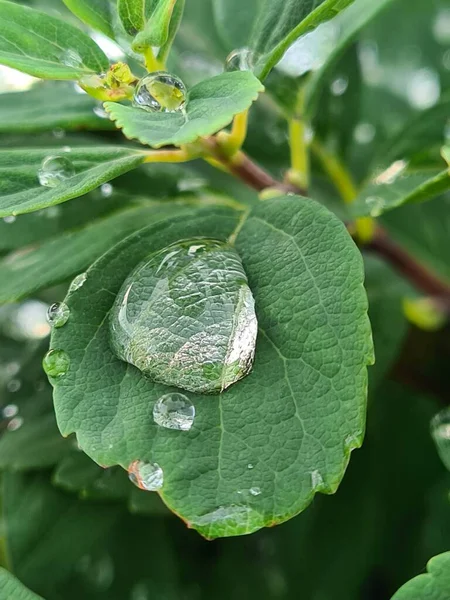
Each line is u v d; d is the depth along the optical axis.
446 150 0.07
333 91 0.11
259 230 0.07
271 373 0.06
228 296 0.06
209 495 0.06
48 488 0.09
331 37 0.10
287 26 0.08
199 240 0.07
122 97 0.07
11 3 0.07
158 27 0.07
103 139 0.11
